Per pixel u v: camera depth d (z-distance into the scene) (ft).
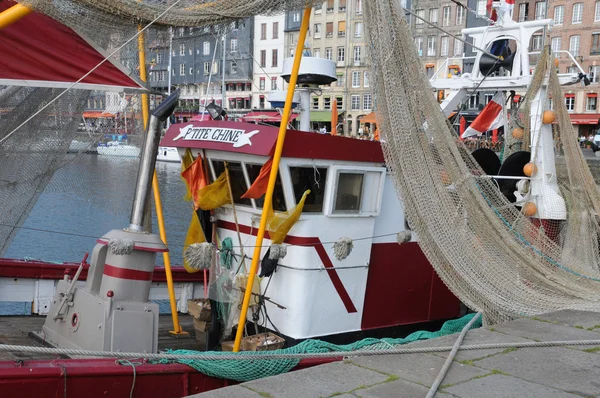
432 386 13.79
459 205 21.26
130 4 16.42
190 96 96.53
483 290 20.49
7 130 18.88
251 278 19.27
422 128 20.59
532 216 25.62
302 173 20.56
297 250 20.81
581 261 25.67
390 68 19.84
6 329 22.40
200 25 17.60
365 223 22.21
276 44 164.96
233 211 22.33
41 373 14.02
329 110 173.78
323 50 173.68
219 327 22.40
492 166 29.01
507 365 15.66
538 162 25.91
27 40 15.97
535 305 20.83
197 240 23.95
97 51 16.72
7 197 19.12
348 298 22.08
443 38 165.68
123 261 17.37
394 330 23.90
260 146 19.85
